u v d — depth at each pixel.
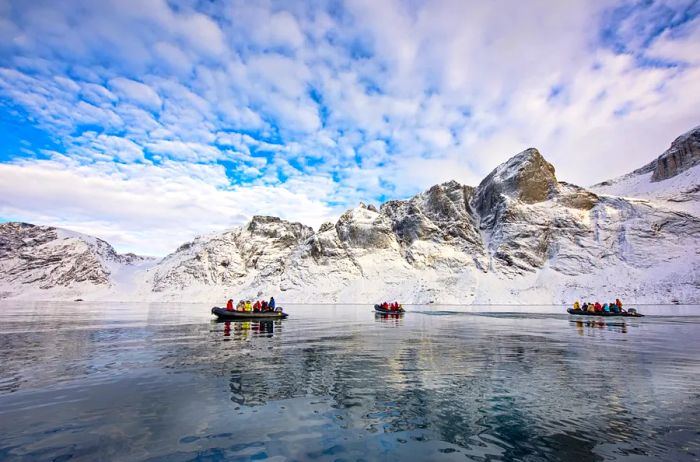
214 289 162.12
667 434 8.27
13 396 10.76
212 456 7.02
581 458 7.12
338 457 7.04
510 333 27.81
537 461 6.97
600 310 50.44
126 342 21.94
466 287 112.25
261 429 8.43
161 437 7.92
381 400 10.58
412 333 27.83
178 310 69.56
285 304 113.56
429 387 11.95
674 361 16.28
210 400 10.49
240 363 15.62
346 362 15.94
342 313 59.41
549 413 9.57
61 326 32.34
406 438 8.02
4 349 19.03
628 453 7.30
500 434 8.26
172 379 12.81
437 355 17.77
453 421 9.03
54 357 16.83
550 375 13.59
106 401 10.36
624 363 15.88
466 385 12.20
